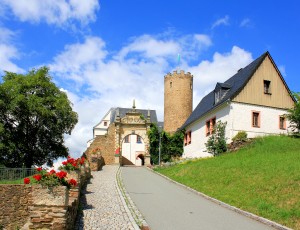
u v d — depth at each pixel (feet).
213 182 76.23
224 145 114.83
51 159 154.20
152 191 76.48
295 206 49.16
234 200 59.77
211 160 102.01
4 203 62.69
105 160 176.04
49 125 147.95
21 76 147.74
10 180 84.99
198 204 61.00
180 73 216.33
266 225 45.88
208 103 152.56
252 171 73.67
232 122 120.98
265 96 127.54
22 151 145.79
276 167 71.31
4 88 141.28
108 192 71.26
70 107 153.28
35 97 143.33
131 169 142.51
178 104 214.48
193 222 47.88
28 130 148.15
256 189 61.72
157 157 175.22
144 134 180.86
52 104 148.25
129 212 52.16
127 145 245.04
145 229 43.57
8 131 140.46
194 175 89.71
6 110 140.26
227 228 44.57
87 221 45.62
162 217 50.83
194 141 153.79
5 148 136.46
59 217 33.96
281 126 128.36
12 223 62.34
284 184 59.21
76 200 46.37
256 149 100.01
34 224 33.73
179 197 68.49
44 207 34.04
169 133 191.31
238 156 96.53
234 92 124.36
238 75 141.69
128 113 182.91
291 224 43.78
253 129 123.44
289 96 131.64
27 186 63.93
